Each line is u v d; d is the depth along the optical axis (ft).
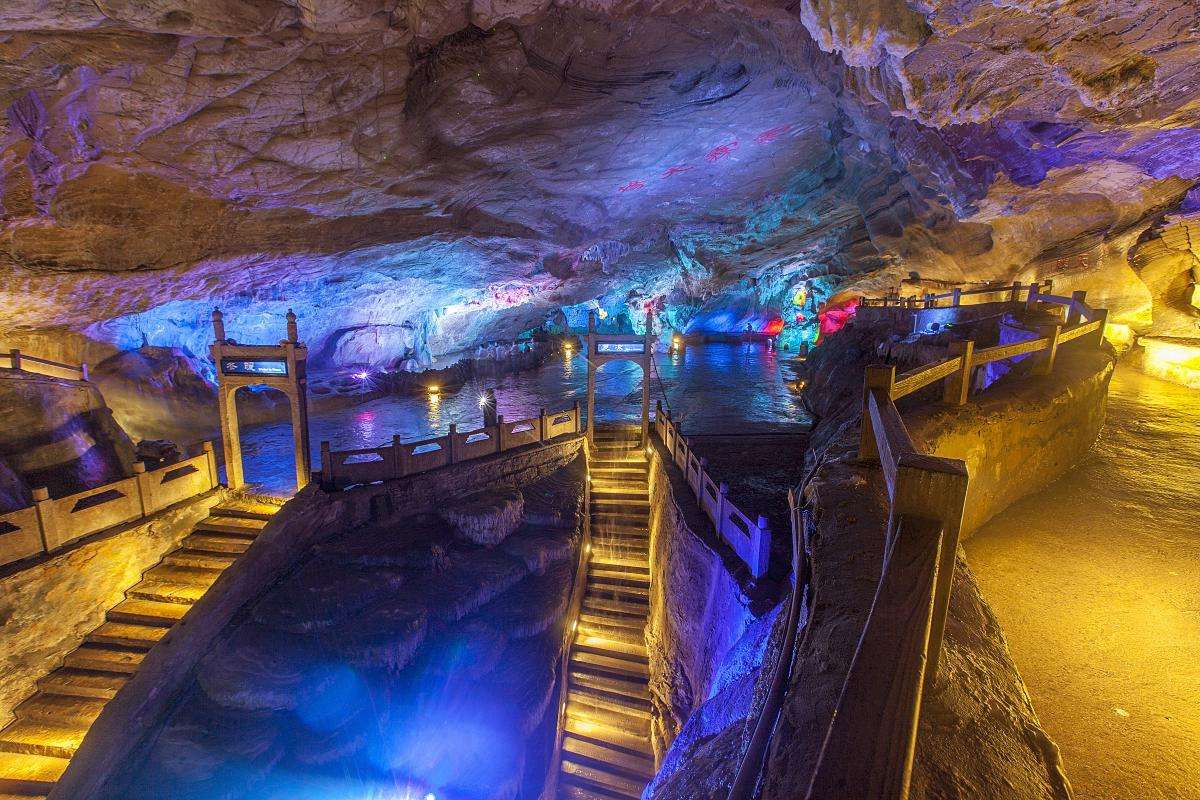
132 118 24.79
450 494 41.47
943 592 6.91
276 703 24.66
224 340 37.42
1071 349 31.09
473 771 25.96
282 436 56.65
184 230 37.09
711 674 26.94
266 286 54.65
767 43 32.78
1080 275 67.05
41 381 37.47
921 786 6.29
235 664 25.79
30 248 32.35
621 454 53.36
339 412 68.69
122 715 23.30
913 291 85.97
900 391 14.06
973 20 18.51
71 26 18.88
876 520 11.13
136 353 54.90
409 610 30.01
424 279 67.21
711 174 60.23
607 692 35.32
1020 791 6.42
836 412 49.26
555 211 58.85
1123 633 12.64
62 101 22.53
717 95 39.81
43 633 26.96
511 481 45.78
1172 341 47.70
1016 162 40.27
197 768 22.07
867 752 4.37
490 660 30.19
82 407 39.65
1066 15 18.26
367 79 27.43
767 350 123.03
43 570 26.99
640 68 34.22
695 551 31.55
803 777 6.33
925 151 42.11
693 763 14.02
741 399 71.72
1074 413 23.17
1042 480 21.52
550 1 25.27
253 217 38.83
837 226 89.71
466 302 85.56
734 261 96.63
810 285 118.42
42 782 23.71
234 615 28.86
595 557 44.09
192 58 22.56
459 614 31.71
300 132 29.91
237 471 38.60
